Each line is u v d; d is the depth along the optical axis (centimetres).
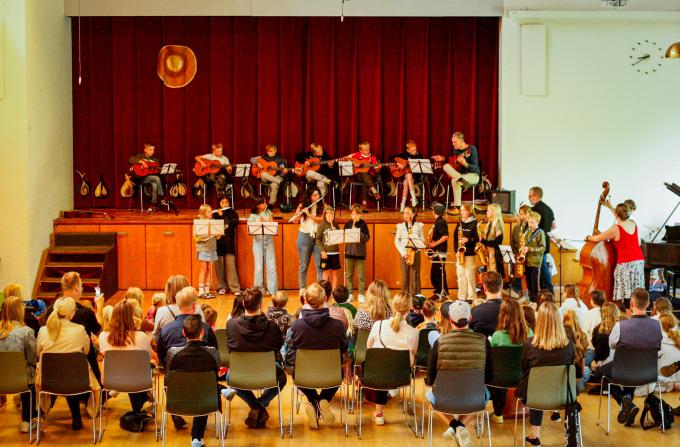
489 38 1639
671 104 1585
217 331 914
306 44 1650
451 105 1661
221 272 1462
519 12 1558
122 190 1560
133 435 859
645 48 1576
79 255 1455
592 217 1602
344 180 1605
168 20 1630
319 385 838
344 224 1470
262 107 1655
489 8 1584
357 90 1659
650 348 834
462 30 1645
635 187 1598
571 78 1584
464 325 771
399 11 1591
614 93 1586
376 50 1652
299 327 841
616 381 845
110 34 1627
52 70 1512
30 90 1403
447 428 859
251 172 1588
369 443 838
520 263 1271
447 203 1545
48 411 901
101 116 1638
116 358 820
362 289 1405
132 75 1634
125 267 1493
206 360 778
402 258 1359
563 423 887
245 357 830
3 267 1393
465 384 762
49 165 1494
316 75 1656
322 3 1589
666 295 1277
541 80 1583
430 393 791
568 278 1534
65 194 1583
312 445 834
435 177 1652
